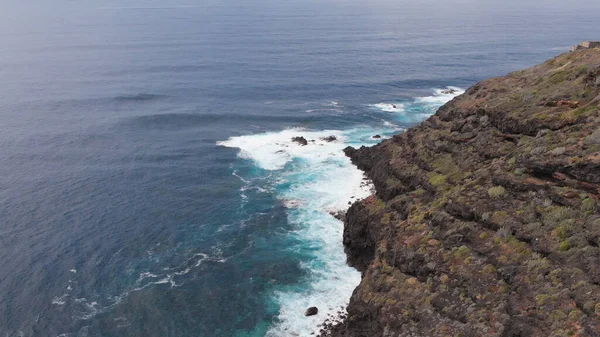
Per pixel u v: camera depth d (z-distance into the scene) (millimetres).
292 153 87500
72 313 48062
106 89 135250
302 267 54688
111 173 80500
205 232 62688
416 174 53281
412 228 42312
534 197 35938
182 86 139125
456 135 53406
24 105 118500
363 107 118688
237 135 98625
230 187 75062
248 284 52219
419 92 134875
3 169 81438
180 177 78938
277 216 65875
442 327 31281
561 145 37406
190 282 52812
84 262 56281
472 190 40969
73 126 103875
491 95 55625
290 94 131000
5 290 51219
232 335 45281
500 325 28609
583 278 28047
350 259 55344
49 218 65875
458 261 35219
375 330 36344
